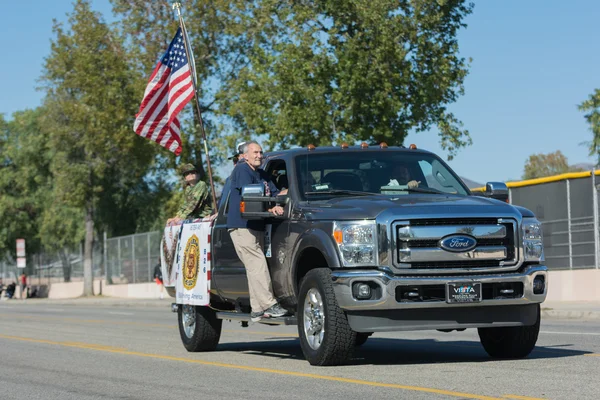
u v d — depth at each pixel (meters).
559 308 50.06
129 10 100.06
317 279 22.11
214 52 101.81
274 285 24.61
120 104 103.31
